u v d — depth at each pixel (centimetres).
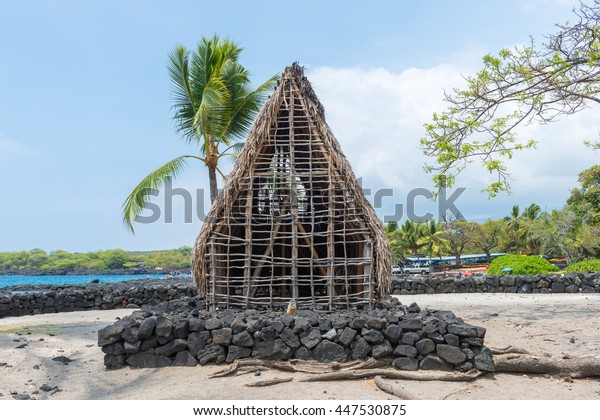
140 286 1659
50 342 940
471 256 6800
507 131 1282
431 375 646
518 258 2225
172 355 725
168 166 1800
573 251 4453
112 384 641
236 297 970
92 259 7194
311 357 699
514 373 683
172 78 1894
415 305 877
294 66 1013
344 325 705
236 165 961
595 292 1895
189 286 1636
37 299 1502
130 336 720
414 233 6075
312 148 1020
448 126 1330
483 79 1285
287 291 1349
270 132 1010
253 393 593
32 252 7269
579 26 1189
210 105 1681
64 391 614
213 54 1861
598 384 641
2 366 739
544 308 1419
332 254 952
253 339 712
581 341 911
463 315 1285
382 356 689
